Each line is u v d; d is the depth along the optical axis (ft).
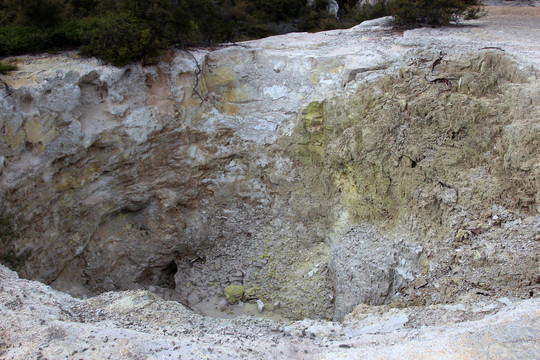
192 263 42.32
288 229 40.16
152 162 39.06
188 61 38.65
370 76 36.11
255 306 37.81
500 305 22.35
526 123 27.84
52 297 23.13
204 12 45.50
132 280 40.60
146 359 17.08
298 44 42.80
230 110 41.24
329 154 37.81
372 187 34.78
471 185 29.89
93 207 36.88
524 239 26.23
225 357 17.52
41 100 31.22
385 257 31.83
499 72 32.24
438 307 23.97
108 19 37.11
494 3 66.95
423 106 32.76
